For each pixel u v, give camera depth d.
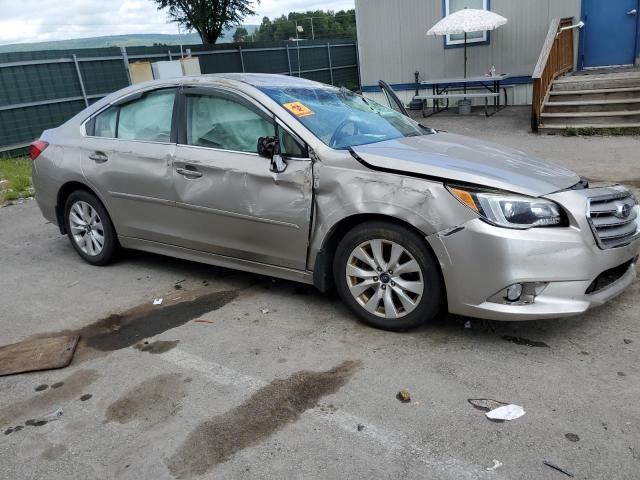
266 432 2.78
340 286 3.81
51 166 5.24
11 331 4.10
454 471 2.43
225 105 4.23
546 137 10.54
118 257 5.36
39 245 6.20
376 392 3.05
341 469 2.49
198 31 27.25
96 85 14.23
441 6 14.30
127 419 2.95
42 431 2.90
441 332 3.65
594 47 12.83
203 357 3.54
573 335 3.53
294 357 3.47
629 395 2.88
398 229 3.46
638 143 9.45
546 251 3.17
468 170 3.39
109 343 3.82
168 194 4.48
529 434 2.64
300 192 3.78
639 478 2.34
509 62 13.95
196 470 2.54
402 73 15.46
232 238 4.23
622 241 3.42
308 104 4.21
